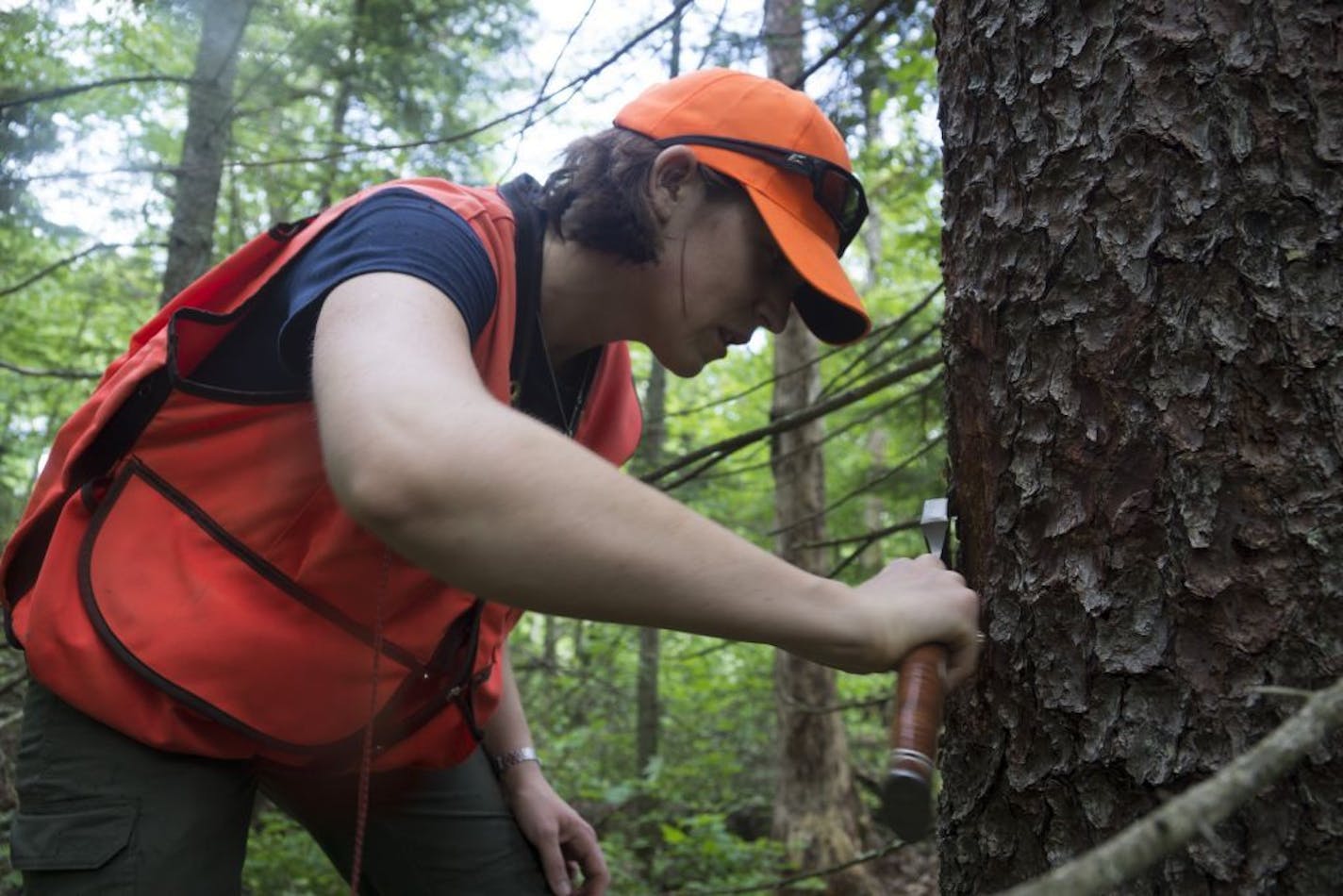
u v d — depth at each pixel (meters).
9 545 1.24
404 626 1.24
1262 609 0.98
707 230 1.23
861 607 0.91
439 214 1.01
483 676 1.45
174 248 4.64
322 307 0.95
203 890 1.21
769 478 8.58
